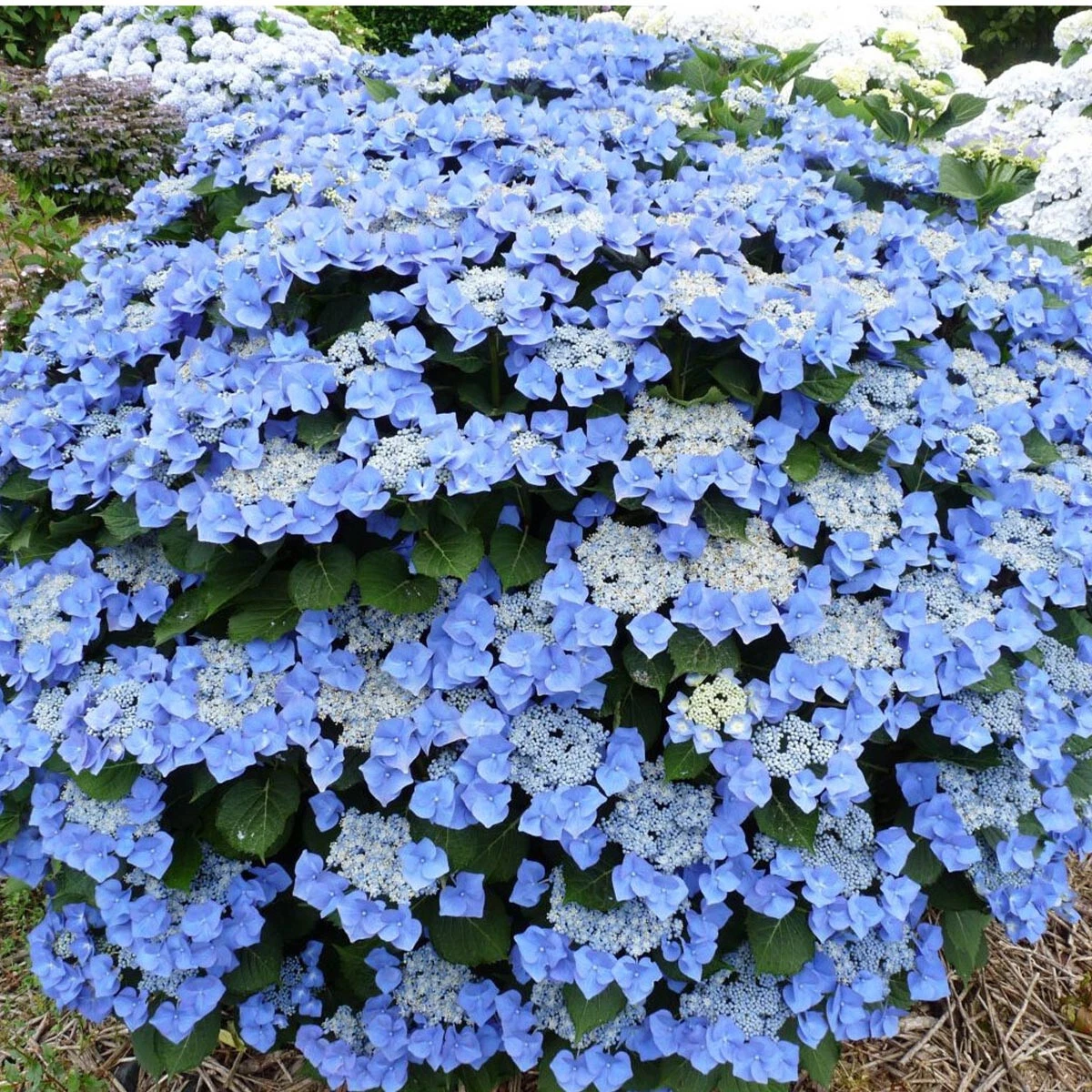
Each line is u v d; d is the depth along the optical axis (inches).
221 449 84.5
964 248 108.9
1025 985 127.0
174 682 87.7
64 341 102.3
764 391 94.2
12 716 90.4
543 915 93.4
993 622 91.2
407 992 92.8
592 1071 89.2
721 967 91.0
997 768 93.0
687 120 126.4
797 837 83.6
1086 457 110.0
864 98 162.2
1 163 307.7
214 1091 111.5
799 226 105.7
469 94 127.1
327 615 89.0
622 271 97.5
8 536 105.6
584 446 88.7
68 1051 117.0
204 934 87.7
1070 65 234.4
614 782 83.4
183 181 123.2
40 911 133.8
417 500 82.2
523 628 86.8
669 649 84.7
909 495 93.2
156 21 353.4
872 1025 94.0
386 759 83.7
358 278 97.7
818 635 88.2
